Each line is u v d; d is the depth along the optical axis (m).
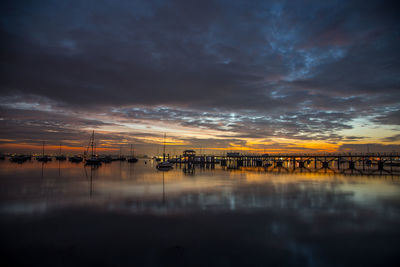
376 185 31.06
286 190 26.61
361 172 55.50
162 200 21.05
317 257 10.48
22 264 9.80
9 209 17.94
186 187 28.88
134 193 24.48
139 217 15.91
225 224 14.53
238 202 20.31
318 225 14.45
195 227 14.00
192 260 10.15
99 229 13.65
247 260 10.16
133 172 52.75
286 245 11.62
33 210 17.62
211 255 10.59
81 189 27.06
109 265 9.74
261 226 14.20
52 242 11.89
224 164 102.94
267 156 88.62
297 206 18.95
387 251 11.09
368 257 10.52
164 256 10.47
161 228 13.82
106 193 24.47
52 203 19.86
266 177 42.12
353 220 15.43
